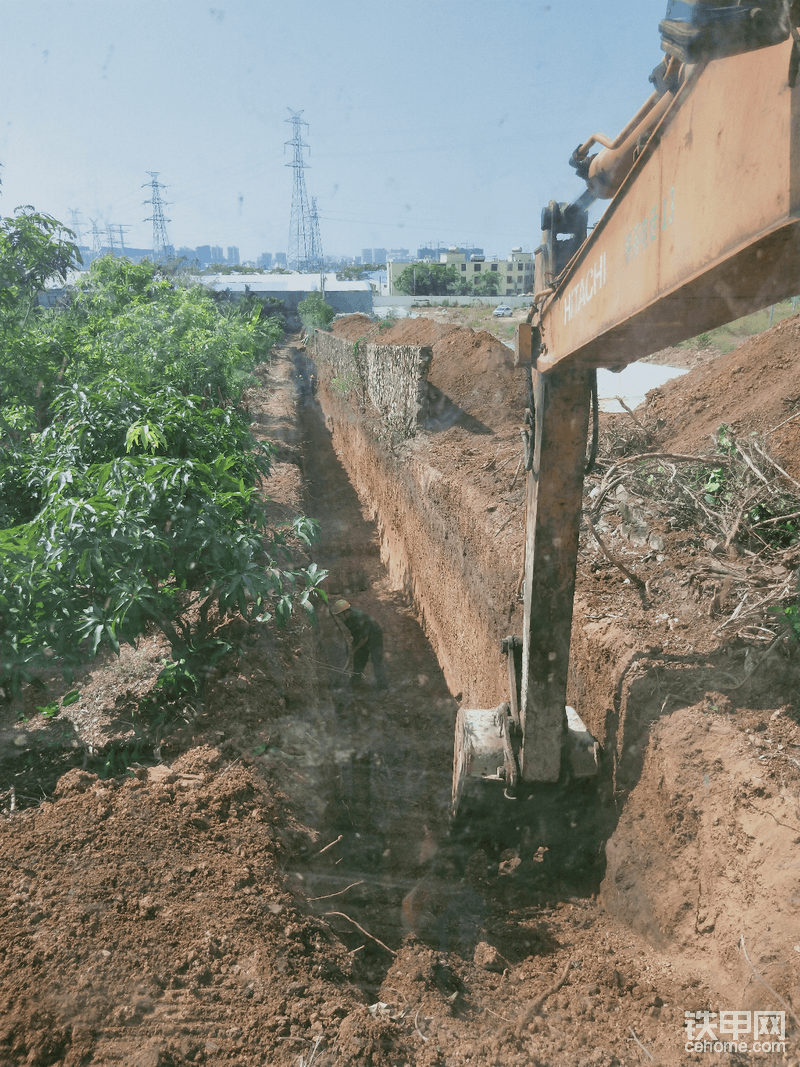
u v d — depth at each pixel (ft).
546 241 10.03
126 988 8.17
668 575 17.04
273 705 15.17
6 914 9.02
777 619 13.85
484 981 10.59
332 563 38.73
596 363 9.77
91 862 10.05
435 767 18.57
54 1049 7.35
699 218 5.29
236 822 11.46
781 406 22.38
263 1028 7.96
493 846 13.91
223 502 15.52
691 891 10.86
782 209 4.16
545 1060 8.52
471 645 24.16
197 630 15.85
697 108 5.25
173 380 33.83
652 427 27.04
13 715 14.28
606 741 14.15
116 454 16.93
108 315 36.52
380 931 11.44
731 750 11.68
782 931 9.02
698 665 13.75
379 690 23.59
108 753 13.19
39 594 12.93
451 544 27.43
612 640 15.06
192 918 9.32
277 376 73.87
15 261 25.09
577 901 12.67
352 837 13.85
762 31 4.07
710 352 41.39
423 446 35.78
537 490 11.21
